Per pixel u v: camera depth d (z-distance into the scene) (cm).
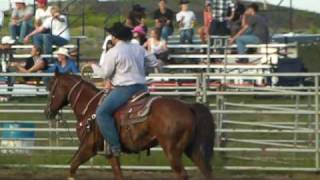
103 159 2039
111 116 1606
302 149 1925
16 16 3356
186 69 3150
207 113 1567
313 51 3312
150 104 1561
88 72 1980
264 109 2070
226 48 3153
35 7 3428
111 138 1598
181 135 1540
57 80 1738
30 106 2233
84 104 1686
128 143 1595
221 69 3127
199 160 1555
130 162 2019
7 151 2062
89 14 4428
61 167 1995
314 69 3297
